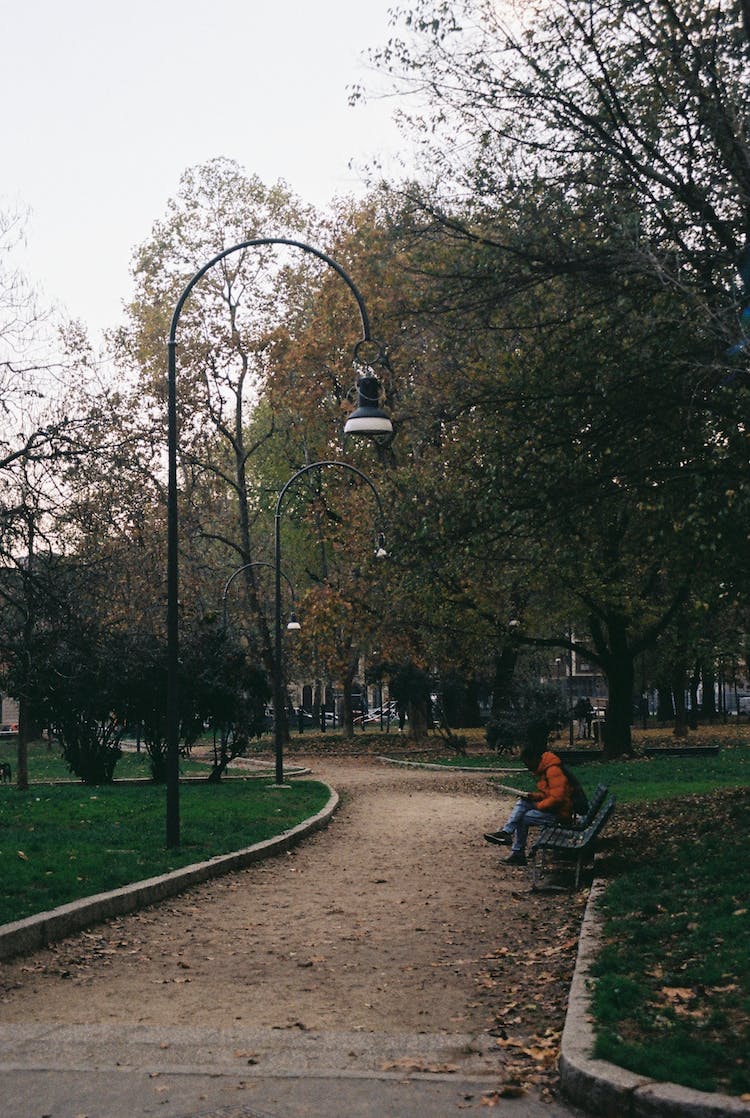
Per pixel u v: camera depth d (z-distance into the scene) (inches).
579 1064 212.8
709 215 472.4
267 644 1870.1
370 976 327.0
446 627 1379.2
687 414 501.0
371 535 1384.1
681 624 1347.2
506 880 513.7
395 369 1128.8
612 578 1128.2
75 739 1103.0
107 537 896.3
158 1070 233.1
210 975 327.9
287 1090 219.9
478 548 554.3
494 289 526.3
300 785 1042.7
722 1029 233.1
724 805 637.3
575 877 492.1
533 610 1405.0
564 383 532.7
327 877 528.7
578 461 513.7
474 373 572.7
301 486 1863.9
